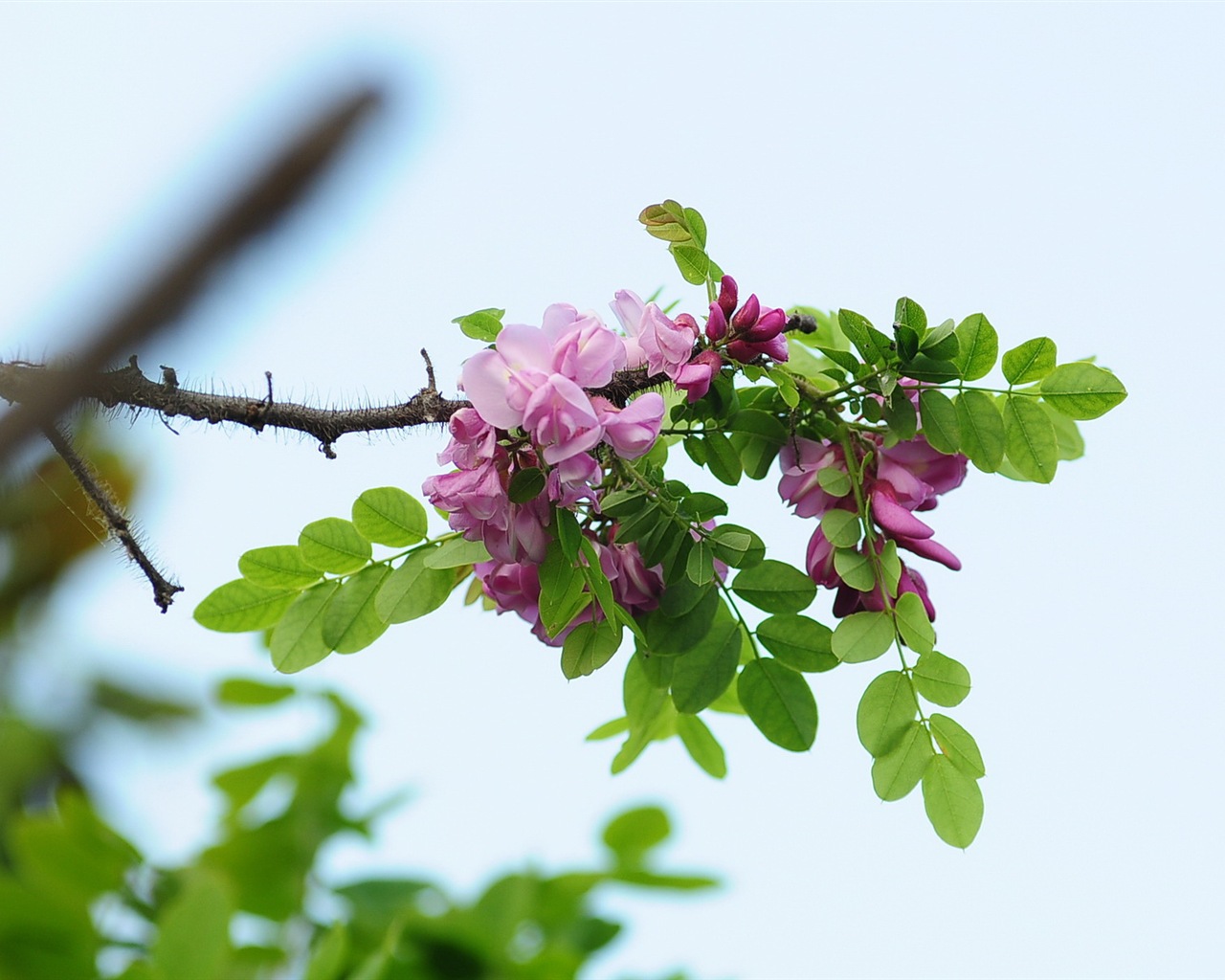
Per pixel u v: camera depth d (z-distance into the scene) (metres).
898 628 2.61
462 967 2.70
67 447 2.57
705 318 2.64
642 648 2.64
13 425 1.10
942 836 2.60
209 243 0.74
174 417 2.58
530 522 2.58
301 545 2.64
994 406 2.63
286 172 0.72
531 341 2.57
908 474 2.63
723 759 2.71
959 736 2.60
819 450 2.65
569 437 2.56
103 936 2.71
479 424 2.57
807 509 2.65
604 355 2.57
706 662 2.64
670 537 2.61
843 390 2.64
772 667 2.65
